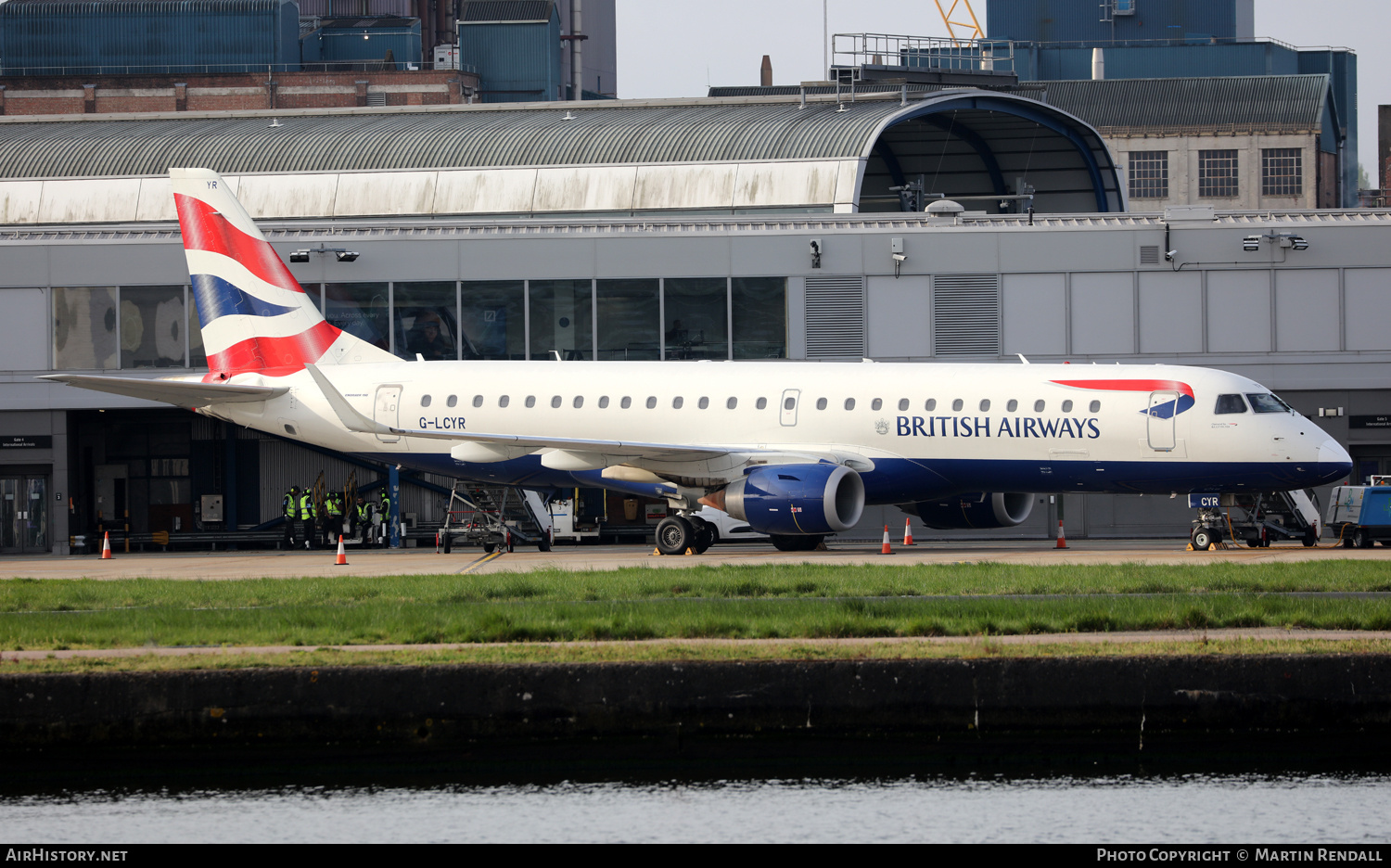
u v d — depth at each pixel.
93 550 172.62
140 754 63.03
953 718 63.56
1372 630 70.31
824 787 61.16
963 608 75.06
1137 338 161.50
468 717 63.53
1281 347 159.88
